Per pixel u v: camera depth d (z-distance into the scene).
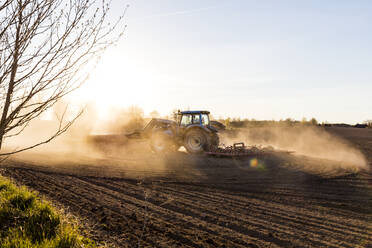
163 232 4.02
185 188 7.29
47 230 3.44
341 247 3.67
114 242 3.57
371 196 6.66
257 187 7.58
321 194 6.84
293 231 4.25
